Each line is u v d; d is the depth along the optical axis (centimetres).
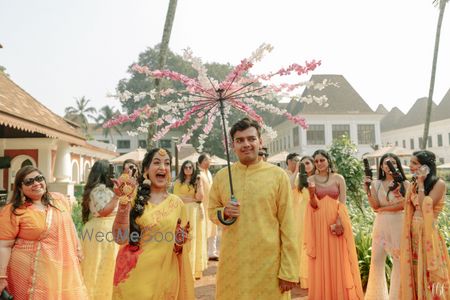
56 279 334
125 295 273
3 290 312
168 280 284
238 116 2066
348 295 454
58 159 1594
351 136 4012
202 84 302
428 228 376
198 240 636
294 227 288
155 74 300
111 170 383
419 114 5356
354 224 712
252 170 299
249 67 290
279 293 280
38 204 345
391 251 442
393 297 433
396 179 441
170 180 309
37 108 1454
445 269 375
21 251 326
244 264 280
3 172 1684
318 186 488
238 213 282
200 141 329
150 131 698
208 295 536
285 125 4481
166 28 870
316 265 470
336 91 4156
